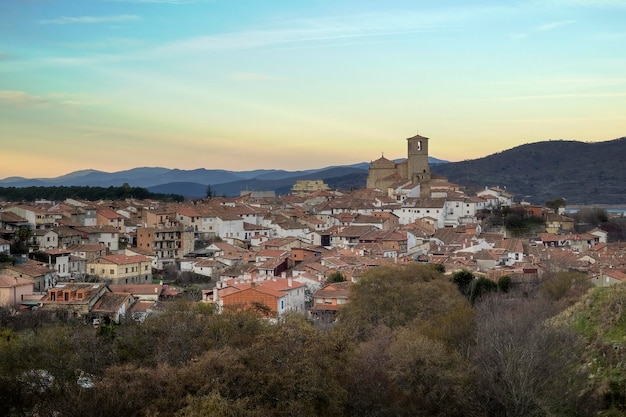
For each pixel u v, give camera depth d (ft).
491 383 277.44
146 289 559.38
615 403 241.76
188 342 294.66
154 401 231.09
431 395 279.49
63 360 283.18
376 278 431.02
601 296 304.50
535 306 381.40
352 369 273.33
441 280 471.62
